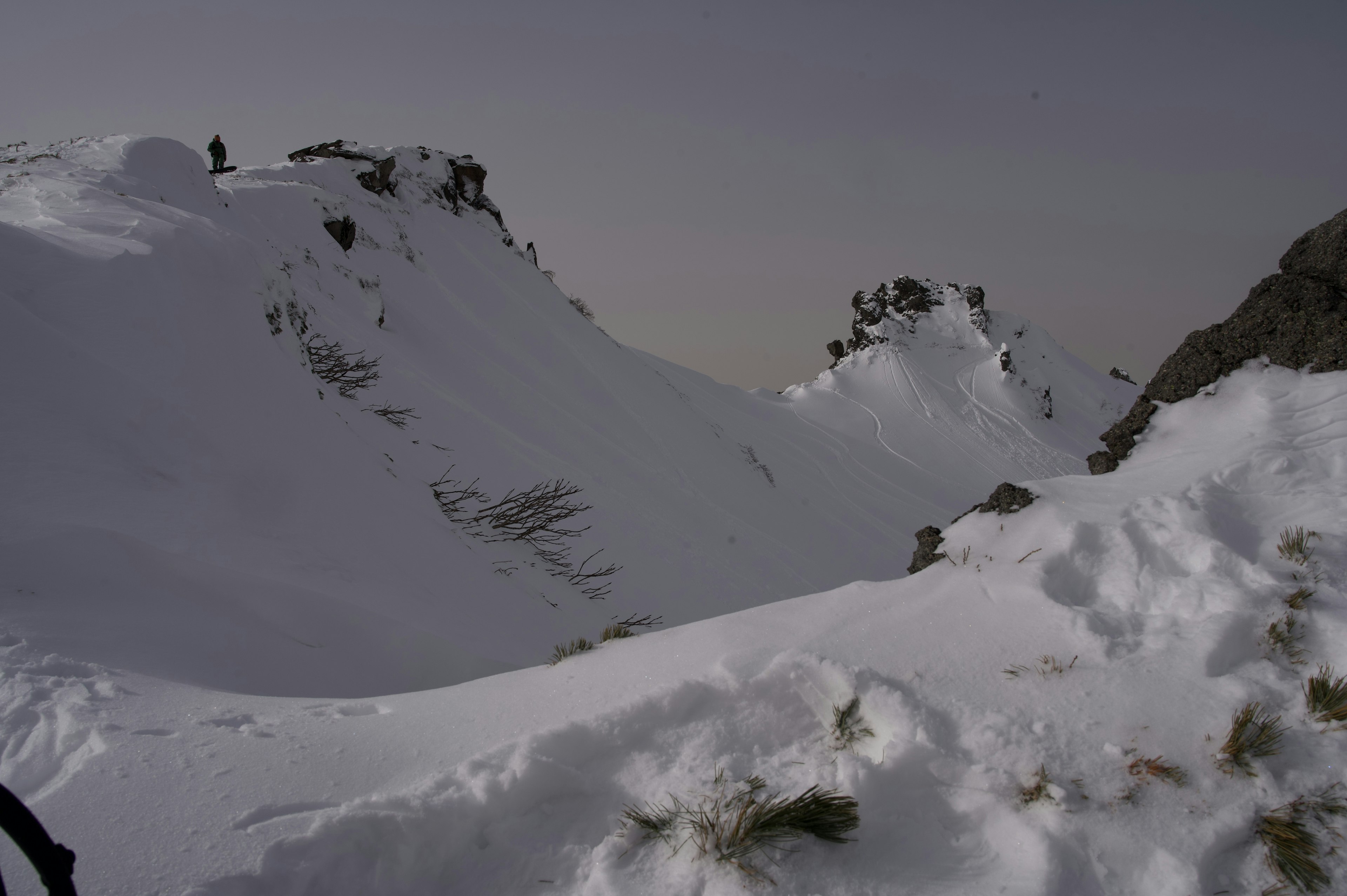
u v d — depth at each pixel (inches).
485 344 1112.2
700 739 102.0
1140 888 80.5
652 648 125.3
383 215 1286.9
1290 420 155.7
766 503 1375.5
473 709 114.1
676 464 1221.1
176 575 202.2
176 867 78.6
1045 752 93.6
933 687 106.0
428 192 1521.9
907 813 90.4
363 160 1364.4
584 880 85.0
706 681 108.1
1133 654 108.2
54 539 187.2
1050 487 150.9
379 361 686.5
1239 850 84.6
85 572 183.8
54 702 115.3
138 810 87.4
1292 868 81.4
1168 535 130.6
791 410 3745.1
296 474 327.3
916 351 4379.9
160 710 115.5
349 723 112.7
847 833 86.6
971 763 94.1
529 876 85.8
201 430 291.6
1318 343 161.9
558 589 495.2
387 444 545.0
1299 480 142.6
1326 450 147.3
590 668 122.6
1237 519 136.3
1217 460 150.6
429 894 84.0
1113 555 129.9
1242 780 88.8
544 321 1403.8
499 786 91.5
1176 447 163.0
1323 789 87.7
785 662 108.8
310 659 205.6
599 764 100.0
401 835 86.4
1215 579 119.7
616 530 691.4
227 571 215.8
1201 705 98.3
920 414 3818.9
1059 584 127.4
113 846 81.1
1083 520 135.3
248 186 909.2
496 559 467.8
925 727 98.0
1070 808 86.5
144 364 294.5
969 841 87.2
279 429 349.7
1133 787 88.7
